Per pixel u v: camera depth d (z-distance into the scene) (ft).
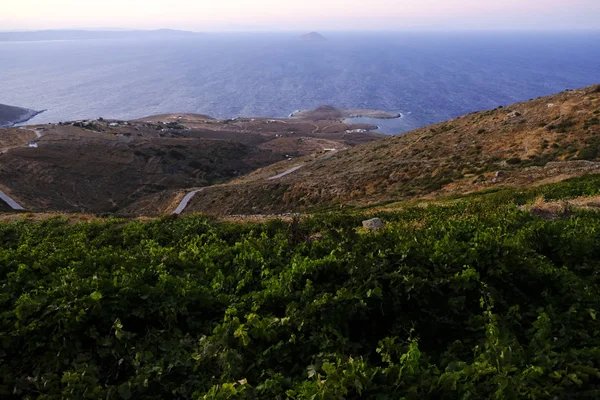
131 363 20.79
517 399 15.28
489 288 24.53
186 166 419.13
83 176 352.69
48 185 323.57
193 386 18.97
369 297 23.49
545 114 187.62
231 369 18.67
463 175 147.95
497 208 53.62
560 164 126.41
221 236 50.90
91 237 55.52
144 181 368.48
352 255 28.73
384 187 162.91
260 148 542.16
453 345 20.86
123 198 333.01
